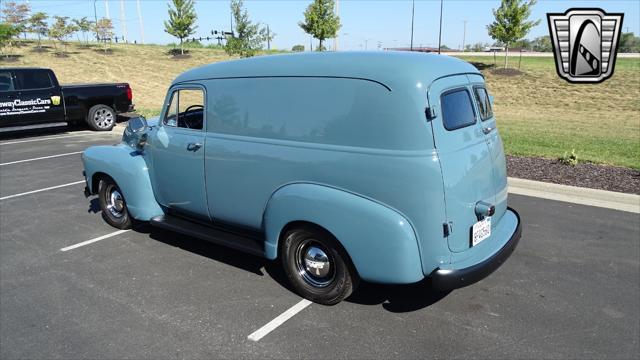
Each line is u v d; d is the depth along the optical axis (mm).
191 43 47188
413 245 3408
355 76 3531
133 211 5434
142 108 17469
